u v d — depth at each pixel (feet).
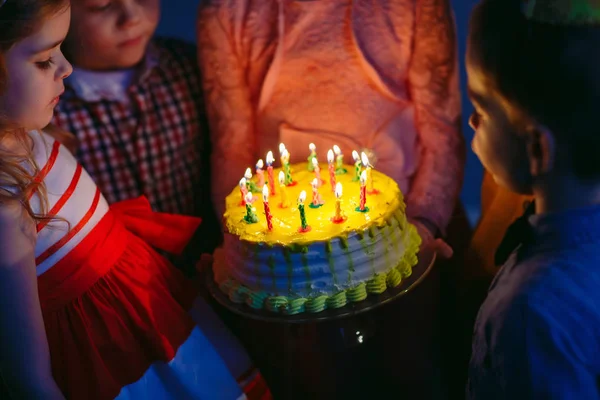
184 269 5.97
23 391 3.46
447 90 5.01
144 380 3.92
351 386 5.46
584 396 2.62
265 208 4.08
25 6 3.10
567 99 2.52
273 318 3.99
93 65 5.16
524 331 2.70
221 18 4.98
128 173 5.53
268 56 4.99
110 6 4.85
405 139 5.16
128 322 3.96
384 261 4.14
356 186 4.64
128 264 4.12
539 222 2.88
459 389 5.37
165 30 5.97
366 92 5.00
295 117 5.08
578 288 2.67
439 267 5.78
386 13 4.86
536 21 2.53
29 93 3.30
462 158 5.28
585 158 2.62
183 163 5.74
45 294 3.76
